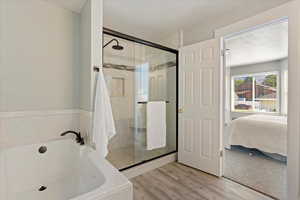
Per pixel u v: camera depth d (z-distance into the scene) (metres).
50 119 1.75
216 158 2.16
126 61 2.60
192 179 2.08
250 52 3.83
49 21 1.73
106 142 1.58
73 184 1.51
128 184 0.96
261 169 2.35
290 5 1.49
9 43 1.51
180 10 2.12
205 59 2.27
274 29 2.57
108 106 1.65
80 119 1.91
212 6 2.01
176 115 2.72
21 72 1.58
